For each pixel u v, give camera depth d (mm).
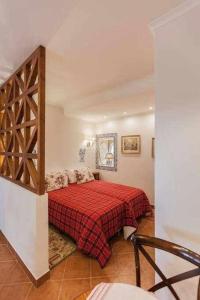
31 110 1938
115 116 4461
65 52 1871
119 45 1758
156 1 1222
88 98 3443
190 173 1201
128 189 3482
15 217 2154
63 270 1955
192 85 1193
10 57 1920
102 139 5043
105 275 1895
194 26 1185
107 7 1272
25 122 1978
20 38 1601
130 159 4383
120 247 2453
